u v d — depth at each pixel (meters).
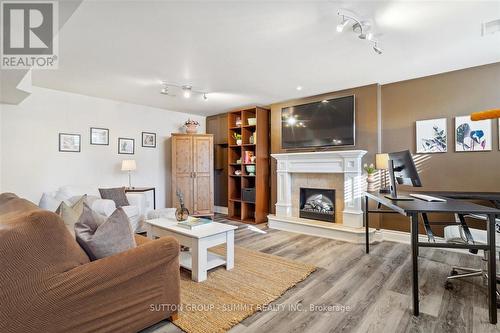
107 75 3.52
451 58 3.00
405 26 2.30
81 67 3.23
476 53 2.88
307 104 4.62
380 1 1.94
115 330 1.55
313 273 2.70
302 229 4.37
